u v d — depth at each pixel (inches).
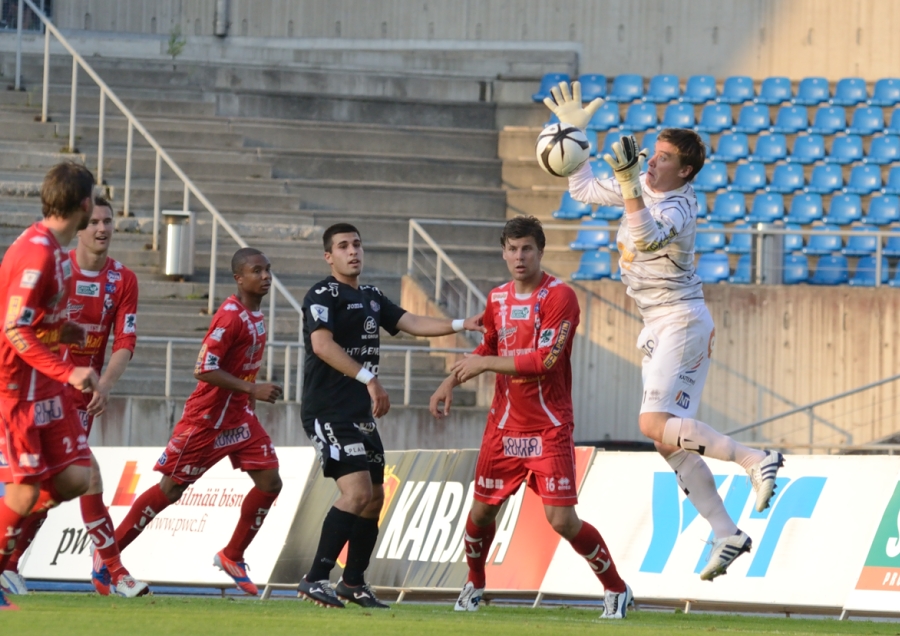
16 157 2234.3
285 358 1809.8
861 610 957.2
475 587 917.2
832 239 2497.5
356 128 2714.1
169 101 2628.0
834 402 2097.7
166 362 1811.0
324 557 839.7
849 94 2925.7
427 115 2851.9
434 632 589.0
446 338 2042.3
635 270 782.5
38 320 669.3
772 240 2149.4
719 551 779.4
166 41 3065.9
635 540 1060.5
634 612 964.0
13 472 692.1
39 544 1290.6
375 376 829.2
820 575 981.8
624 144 714.8
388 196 2564.0
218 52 3083.2
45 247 664.4
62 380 655.1
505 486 874.1
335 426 853.2
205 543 1217.4
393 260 2402.8
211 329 1021.8
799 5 3078.2
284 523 1199.6
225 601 844.0
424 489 1172.5
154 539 1246.9
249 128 2647.6
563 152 838.5
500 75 2952.8
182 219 2037.4
